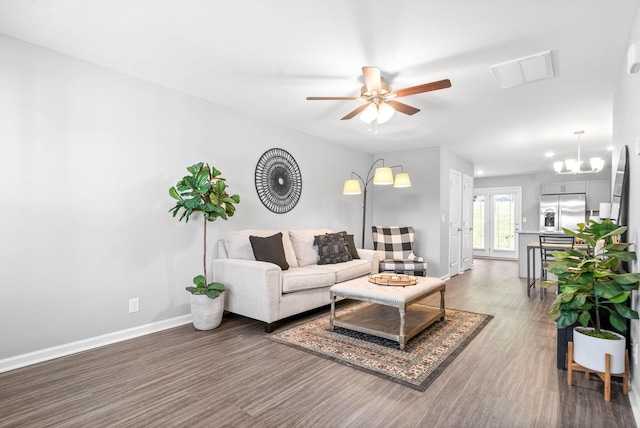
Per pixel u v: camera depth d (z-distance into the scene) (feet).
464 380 6.97
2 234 7.33
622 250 6.83
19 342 7.55
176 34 7.39
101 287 8.84
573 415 5.75
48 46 7.90
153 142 9.96
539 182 28.25
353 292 9.45
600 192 25.07
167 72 9.26
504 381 6.94
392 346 8.77
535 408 5.96
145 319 9.73
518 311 12.17
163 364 7.68
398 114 12.55
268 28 7.11
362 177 19.40
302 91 10.55
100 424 5.47
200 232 11.16
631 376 6.61
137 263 9.57
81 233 8.51
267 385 6.75
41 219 7.87
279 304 10.04
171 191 9.55
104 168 8.93
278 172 14.06
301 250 13.57
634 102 6.84
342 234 14.90
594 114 12.53
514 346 8.81
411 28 7.02
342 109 12.25
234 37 7.48
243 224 12.64
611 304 7.23
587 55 8.11
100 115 8.86
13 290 7.47
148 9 6.51
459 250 20.85
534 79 9.45
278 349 8.57
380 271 15.57
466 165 22.03
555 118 13.04
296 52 8.09
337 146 17.49
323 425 5.47
